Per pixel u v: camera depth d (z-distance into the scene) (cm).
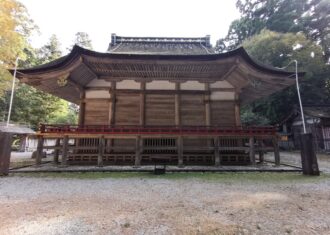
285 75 1077
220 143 1205
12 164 1177
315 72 2370
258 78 1074
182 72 1202
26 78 1083
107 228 353
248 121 2542
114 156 1184
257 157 1728
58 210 443
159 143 1204
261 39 2450
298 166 1096
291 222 379
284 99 2670
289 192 593
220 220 387
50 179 788
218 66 1115
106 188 641
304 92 2570
